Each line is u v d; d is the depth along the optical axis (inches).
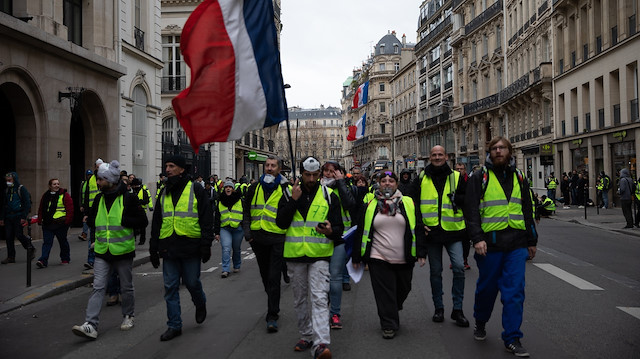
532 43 1417.3
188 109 239.8
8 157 587.5
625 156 968.9
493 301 206.5
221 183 885.8
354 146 4303.6
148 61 882.8
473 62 1918.1
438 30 2324.1
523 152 1493.6
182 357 201.0
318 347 188.5
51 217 414.3
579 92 1150.3
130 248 245.0
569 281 338.0
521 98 1470.2
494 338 216.2
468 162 1920.5
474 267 394.6
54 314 282.7
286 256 207.8
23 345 224.1
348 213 241.3
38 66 577.6
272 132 1989.4
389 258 218.1
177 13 1254.9
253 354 202.4
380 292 219.6
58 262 435.2
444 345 207.3
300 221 205.9
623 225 690.2
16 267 409.4
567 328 228.7
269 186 249.0
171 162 229.6
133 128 848.3
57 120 612.7
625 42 941.2
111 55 739.4
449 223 241.6
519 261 195.9
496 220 198.7
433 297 247.6
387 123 3671.3
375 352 200.8
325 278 201.5
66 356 207.2
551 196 1123.9
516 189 199.9
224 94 240.1
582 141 1130.0
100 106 716.7
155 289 348.2
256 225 252.1
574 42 1194.6
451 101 2206.0
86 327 225.9
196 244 230.2
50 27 605.9
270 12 246.7
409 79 2933.1
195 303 243.6
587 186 1074.1
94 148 729.6
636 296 293.9
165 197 231.1
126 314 247.4
